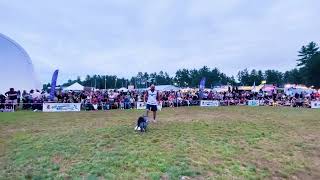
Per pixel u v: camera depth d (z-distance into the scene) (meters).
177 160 9.92
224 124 17.39
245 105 37.31
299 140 14.69
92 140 12.38
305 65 104.56
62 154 10.38
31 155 10.33
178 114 23.33
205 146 11.91
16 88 34.00
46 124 17.55
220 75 138.88
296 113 26.75
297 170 10.73
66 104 27.80
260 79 136.75
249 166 10.28
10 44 34.12
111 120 19.16
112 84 127.06
